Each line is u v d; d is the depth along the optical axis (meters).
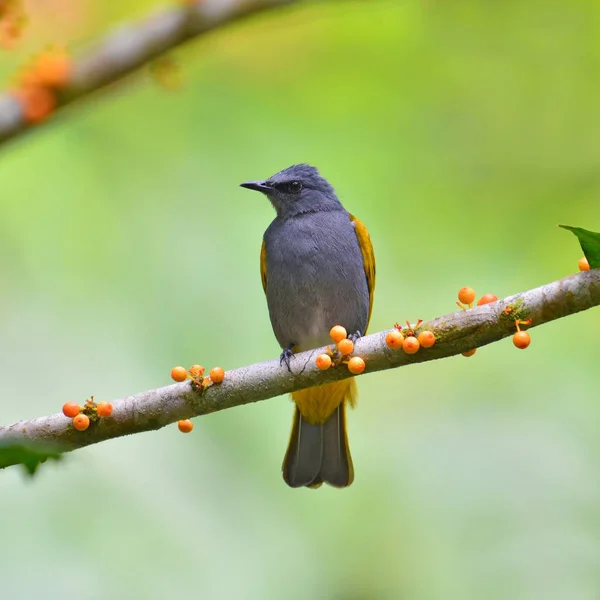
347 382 9.96
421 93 14.27
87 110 13.01
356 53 14.11
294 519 12.34
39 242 13.12
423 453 13.01
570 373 13.31
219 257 13.38
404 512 12.52
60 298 12.92
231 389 7.30
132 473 12.23
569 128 14.41
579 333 13.52
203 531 11.96
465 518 12.36
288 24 13.80
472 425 13.16
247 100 14.08
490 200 14.20
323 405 10.17
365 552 12.23
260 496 12.37
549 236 13.87
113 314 12.91
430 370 13.68
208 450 12.52
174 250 13.32
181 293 13.09
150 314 12.95
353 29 13.97
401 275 13.73
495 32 14.28
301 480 10.34
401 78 14.25
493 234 14.00
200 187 13.70
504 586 11.74
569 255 13.69
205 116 13.98
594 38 14.30
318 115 14.14
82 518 11.80
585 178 14.14
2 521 11.63
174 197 13.62
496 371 13.57
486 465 12.77
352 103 14.16
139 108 13.88
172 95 13.92
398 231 13.92
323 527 12.38
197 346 12.86
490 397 13.36
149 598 11.36
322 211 10.95
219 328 12.98
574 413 13.05
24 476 4.51
